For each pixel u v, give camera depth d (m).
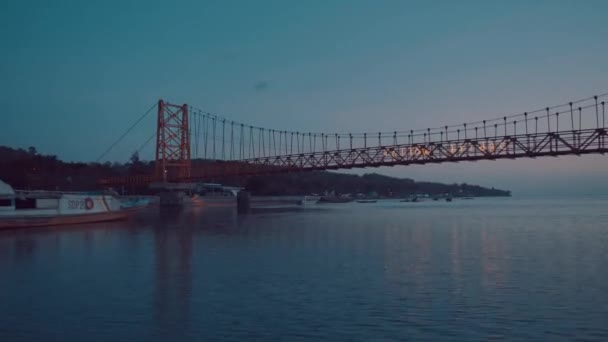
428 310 22.03
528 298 24.16
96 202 77.38
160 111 126.62
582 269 32.22
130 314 21.55
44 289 26.28
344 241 49.94
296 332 19.20
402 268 32.53
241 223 78.31
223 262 35.28
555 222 81.62
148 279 28.88
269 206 172.75
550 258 37.22
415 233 59.50
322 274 30.36
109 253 40.38
